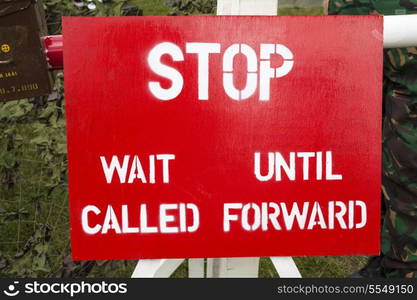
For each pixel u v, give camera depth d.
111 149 1.10
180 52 1.10
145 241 1.13
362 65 1.12
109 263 2.19
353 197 1.15
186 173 1.12
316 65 1.12
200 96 1.11
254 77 1.11
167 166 1.12
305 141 1.13
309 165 1.13
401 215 1.65
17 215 2.14
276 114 1.12
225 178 1.12
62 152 1.96
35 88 1.14
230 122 1.12
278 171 1.13
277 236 1.14
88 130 1.10
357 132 1.13
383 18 1.13
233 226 1.13
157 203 1.12
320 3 4.16
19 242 2.26
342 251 1.15
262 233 1.14
